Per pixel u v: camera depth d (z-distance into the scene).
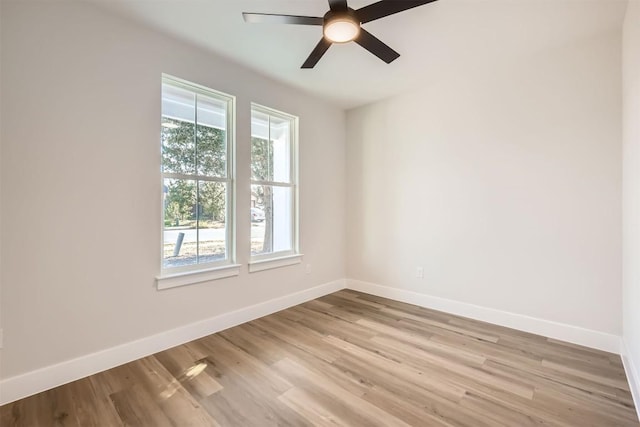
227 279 2.90
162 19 2.24
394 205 3.78
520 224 2.84
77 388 1.92
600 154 2.44
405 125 3.66
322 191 3.96
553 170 2.65
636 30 1.83
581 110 2.52
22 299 1.83
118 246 2.21
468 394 1.85
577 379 2.02
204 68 2.69
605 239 2.43
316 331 2.81
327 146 4.02
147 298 2.36
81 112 2.04
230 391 1.89
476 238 3.11
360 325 2.96
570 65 2.56
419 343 2.56
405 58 2.81
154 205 2.40
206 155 2.81
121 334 2.23
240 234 3.01
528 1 2.03
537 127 2.73
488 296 3.04
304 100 3.68
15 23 1.80
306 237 3.75
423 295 3.53
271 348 2.47
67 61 1.98
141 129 2.32
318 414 1.67
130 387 1.93
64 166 1.98
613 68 2.38
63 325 1.98
